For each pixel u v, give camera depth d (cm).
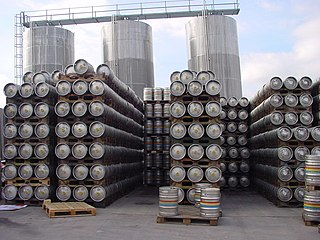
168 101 1645
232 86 1700
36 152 1086
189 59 1795
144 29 1803
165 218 832
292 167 1070
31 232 741
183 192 1028
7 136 1097
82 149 1054
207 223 820
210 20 1725
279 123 1126
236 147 1523
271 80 1143
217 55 1702
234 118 1513
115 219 868
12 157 1093
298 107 1134
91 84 1065
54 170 1142
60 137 1062
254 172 1470
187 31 1817
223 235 711
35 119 1103
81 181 1060
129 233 728
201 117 1050
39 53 1766
